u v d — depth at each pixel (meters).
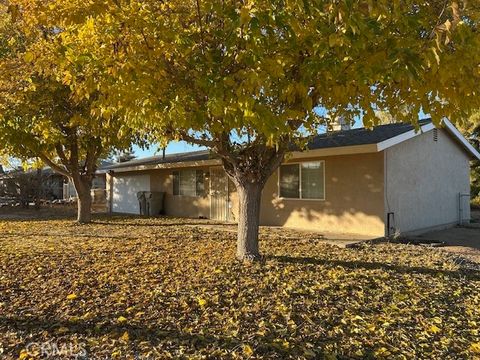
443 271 7.20
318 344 4.14
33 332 4.27
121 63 4.61
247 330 4.40
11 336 4.17
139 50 4.59
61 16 4.38
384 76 4.18
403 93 4.87
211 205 17.14
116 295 5.45
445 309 5.30
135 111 5.23
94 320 4.60
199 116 4.87
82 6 4.38
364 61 4.29
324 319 4.77
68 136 13.70
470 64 3.87
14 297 5.39
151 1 4.80
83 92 5.86
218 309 4.99
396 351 4.04
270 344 4.07
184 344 4.04
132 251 8.62
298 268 7.02
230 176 7.79
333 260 7.80
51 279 6.25
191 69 4.88
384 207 11.29
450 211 14.60
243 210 7.61
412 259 8.16
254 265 7.08
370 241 10.38
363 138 11.84
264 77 4.29
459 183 15.23
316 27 4.14
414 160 12.67
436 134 13.87
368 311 5.10
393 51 4.02
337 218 12.32
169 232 12.13
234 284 5.99
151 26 4.47
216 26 4.93
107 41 4.63
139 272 6.68
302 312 4.95
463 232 13.12
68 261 7.52
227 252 8.36
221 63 4.63
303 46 4.58
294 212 13.49
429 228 13.28
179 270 6.79
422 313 5.10
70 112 11.09
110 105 5.43
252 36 4.04
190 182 18.31
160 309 4.96
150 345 4.00
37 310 4.90
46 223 15.15
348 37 3.79
